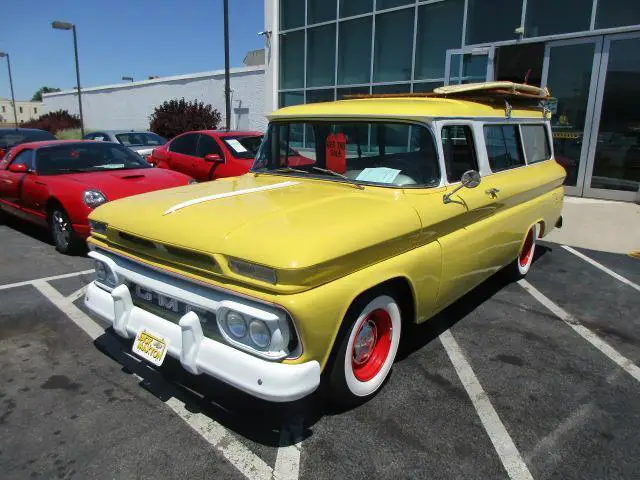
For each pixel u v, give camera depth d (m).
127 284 3.21
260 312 2.42
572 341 4.07
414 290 3.17
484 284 5.41
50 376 3.40
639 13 8.58
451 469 2.57
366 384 3.07
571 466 2.61
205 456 2.64
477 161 3.90
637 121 8.87
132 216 3.12
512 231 4.56
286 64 15.37
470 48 10.58
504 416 3.03
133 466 2.55
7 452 2.64
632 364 3.71
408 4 11.79
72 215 5.93
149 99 29.05
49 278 5.40
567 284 5.44
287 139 4.00
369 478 2.50
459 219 3.57
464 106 3.91
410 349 3.88
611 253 6.65
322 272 2.47
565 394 3.29
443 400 3.18
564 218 8.22
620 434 2.88
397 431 2.86
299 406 3.09
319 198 3.19
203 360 2.61
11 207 7.41
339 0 13.32
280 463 2.60
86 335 4.03
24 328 4.14
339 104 3.88
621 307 4.81
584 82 9.33
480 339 4.07
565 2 9.31
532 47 9.87
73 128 35.31
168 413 3.00
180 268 2.80
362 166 3.60
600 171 9.43
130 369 3.51
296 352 2.49
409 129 3.48
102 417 2.95
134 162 7.33
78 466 2.55
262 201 3.12
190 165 9.01
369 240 2.73
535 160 5.20
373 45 12.68
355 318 2.80
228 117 14.77
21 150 7.37
